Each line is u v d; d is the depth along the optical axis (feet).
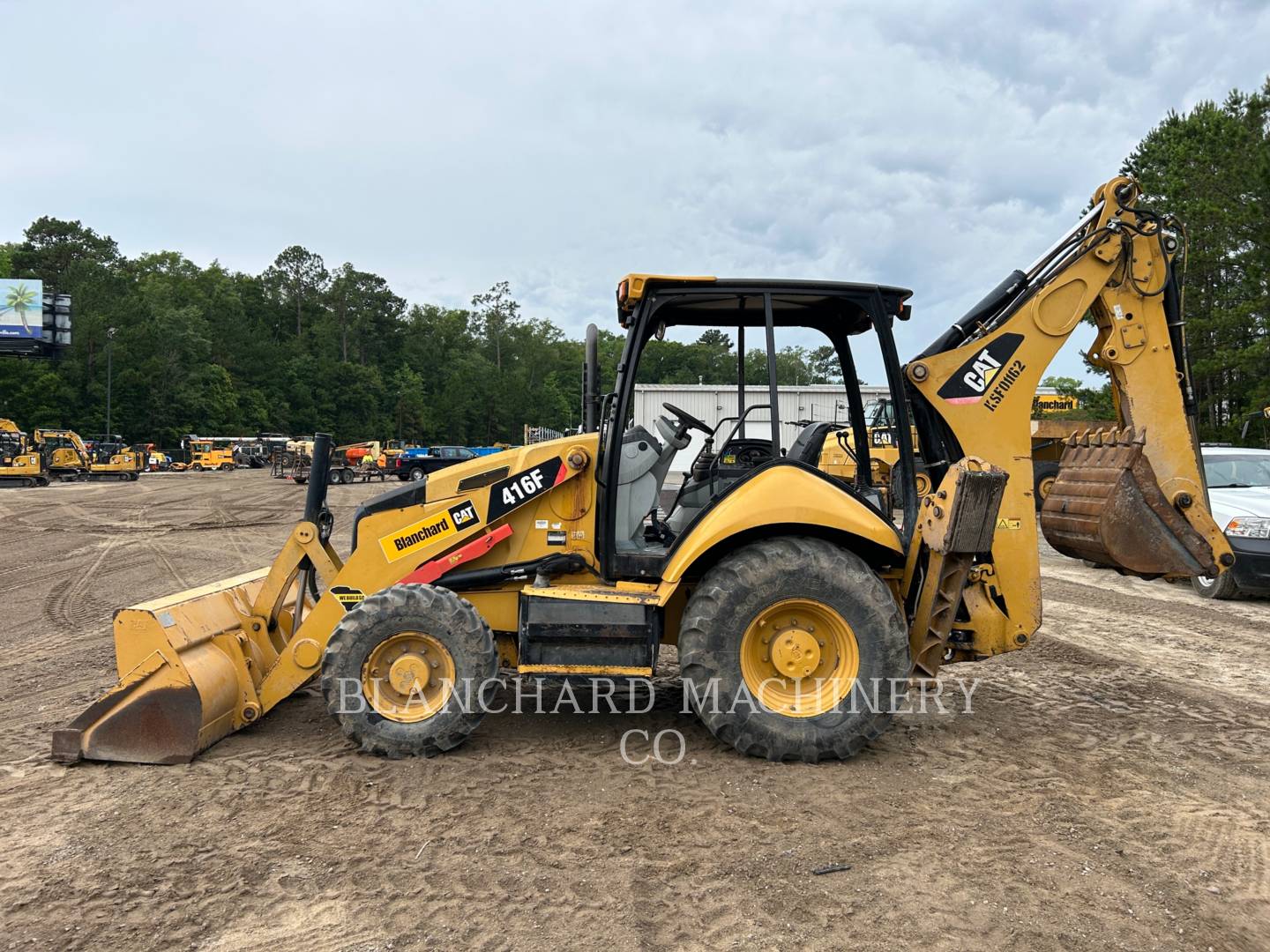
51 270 296.92
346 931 9.01
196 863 10.47
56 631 24.98
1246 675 19.97
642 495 16.02
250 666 15.64
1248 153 76.84
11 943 8.73
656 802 12.39
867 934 8.97
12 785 12.87
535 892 9.82
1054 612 27.63
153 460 177.17
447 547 15.79
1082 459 16.61
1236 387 73.56
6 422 122.11
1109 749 14.85
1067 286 15.90
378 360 354.13
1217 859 10.74
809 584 13.99
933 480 16.47
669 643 16.11
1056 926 9.18
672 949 8.69
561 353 375.45
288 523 60.90
